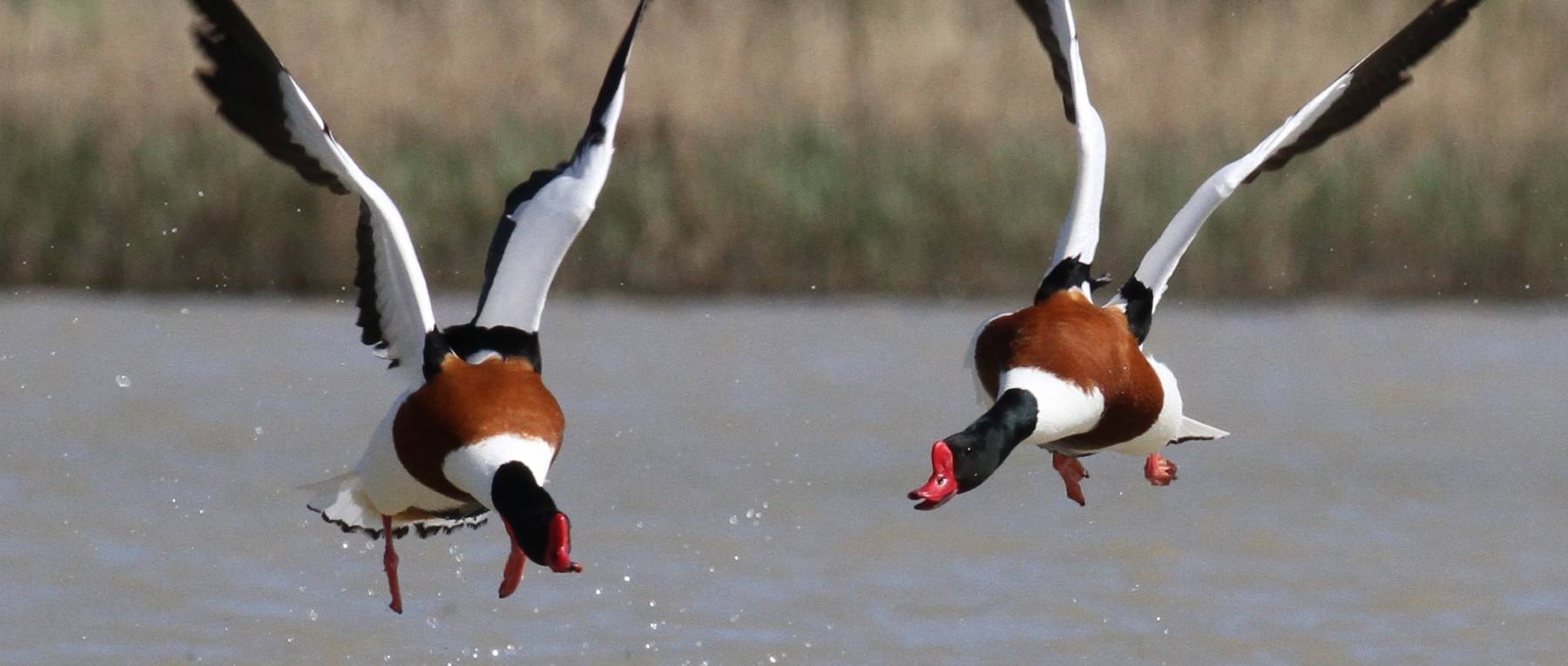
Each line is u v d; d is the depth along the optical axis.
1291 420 15.70
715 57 22.86
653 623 10.48
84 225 20.66
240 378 16.69
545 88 22.11
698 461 14.07
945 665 9.88
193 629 10.32
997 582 11.36
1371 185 21.61
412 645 10.17
